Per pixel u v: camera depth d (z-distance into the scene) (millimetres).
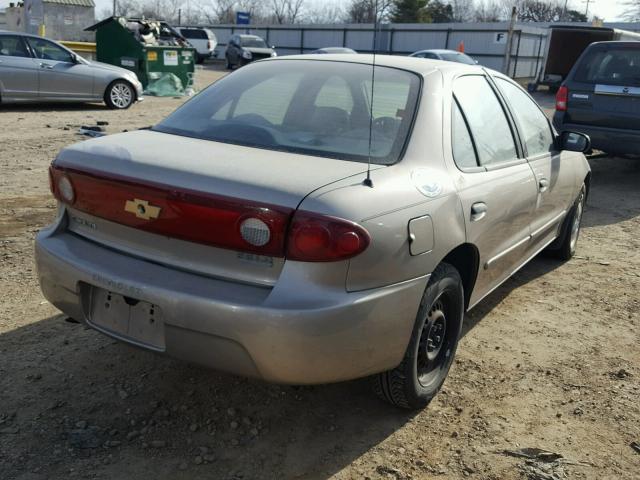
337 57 3734
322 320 2467
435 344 3248
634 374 3756
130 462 2748
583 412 3334
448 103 3398
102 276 2721
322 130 3145
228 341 2504
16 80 12820
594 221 7172
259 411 3164
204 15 61094
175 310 2551
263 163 2766
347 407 3250
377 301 2627
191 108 3533
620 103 8312
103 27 17391
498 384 3564
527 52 36906
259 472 2744
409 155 3012
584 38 24922
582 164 5414
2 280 4469
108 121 12234
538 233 4551
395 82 3363
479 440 3047
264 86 3527
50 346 3635
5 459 2705
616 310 4695
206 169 2660
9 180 7281
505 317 4484
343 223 2465
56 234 3076
